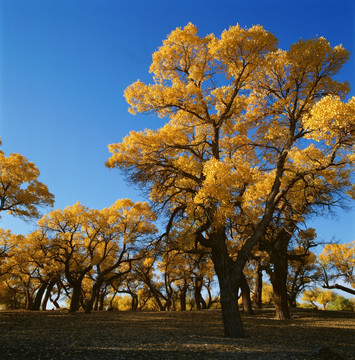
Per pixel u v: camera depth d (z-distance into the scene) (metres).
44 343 8.38
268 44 11.54
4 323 13.31
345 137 9.27
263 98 13.08
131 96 12.33
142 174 12.53
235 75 12.62
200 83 13.24
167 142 12.46
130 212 25.58
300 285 27.72
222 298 10.95
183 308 31.98
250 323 15.24
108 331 11.61
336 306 47.97
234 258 19.00
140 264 30.20
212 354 7.49
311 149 11.86
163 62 13.32
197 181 12.52
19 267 29.73
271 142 12.96
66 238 25.86
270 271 18.61
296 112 12.77
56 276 28.61
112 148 12.96
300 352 7.78
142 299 40.72
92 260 23.98
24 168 20.42
